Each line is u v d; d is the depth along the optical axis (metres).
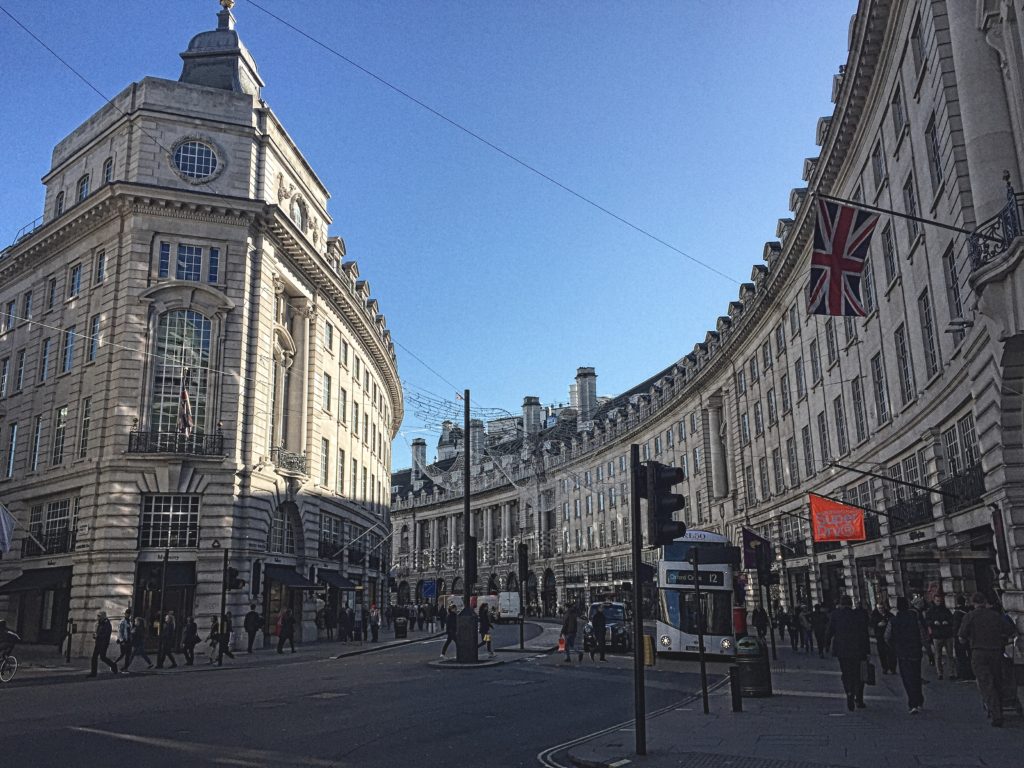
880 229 26.42
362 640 38.38
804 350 37.16
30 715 12.70
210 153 34.47
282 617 29.83
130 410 31.11
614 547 70.62
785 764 8.37
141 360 31.53
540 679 18.78
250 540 31.75
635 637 9.37
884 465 27.39
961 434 20.88
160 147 33.56
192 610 30.05
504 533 93.50
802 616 28.28
